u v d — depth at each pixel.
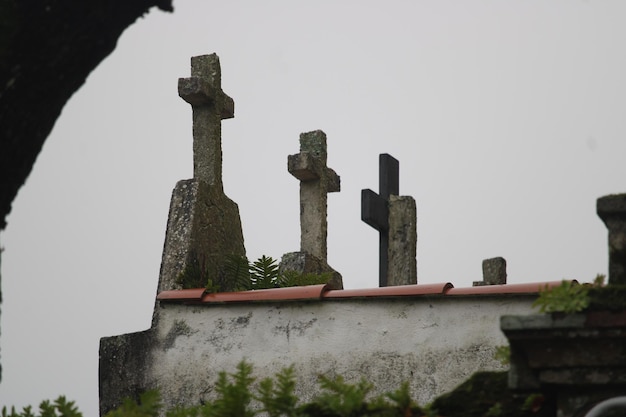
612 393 8.97
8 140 8.34
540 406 9.41
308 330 16.14
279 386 10.00
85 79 8.76
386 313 15.85
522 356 9.16
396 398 9.84
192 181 18.38
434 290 15.64
